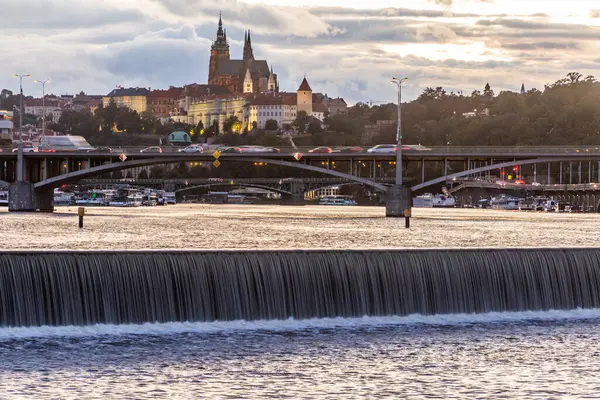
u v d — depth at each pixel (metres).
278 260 125.25
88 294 117.69
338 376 98.62
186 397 90.56
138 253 120.62
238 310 123.31
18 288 114.94
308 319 125.12
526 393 94.25
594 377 100.31
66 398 89.50
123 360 102.44
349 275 127.62
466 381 97.88
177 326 118.56
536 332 120.50
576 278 135.75
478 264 132.25
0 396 89.56
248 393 92.31
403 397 92.31
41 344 107.81
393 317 127.62
